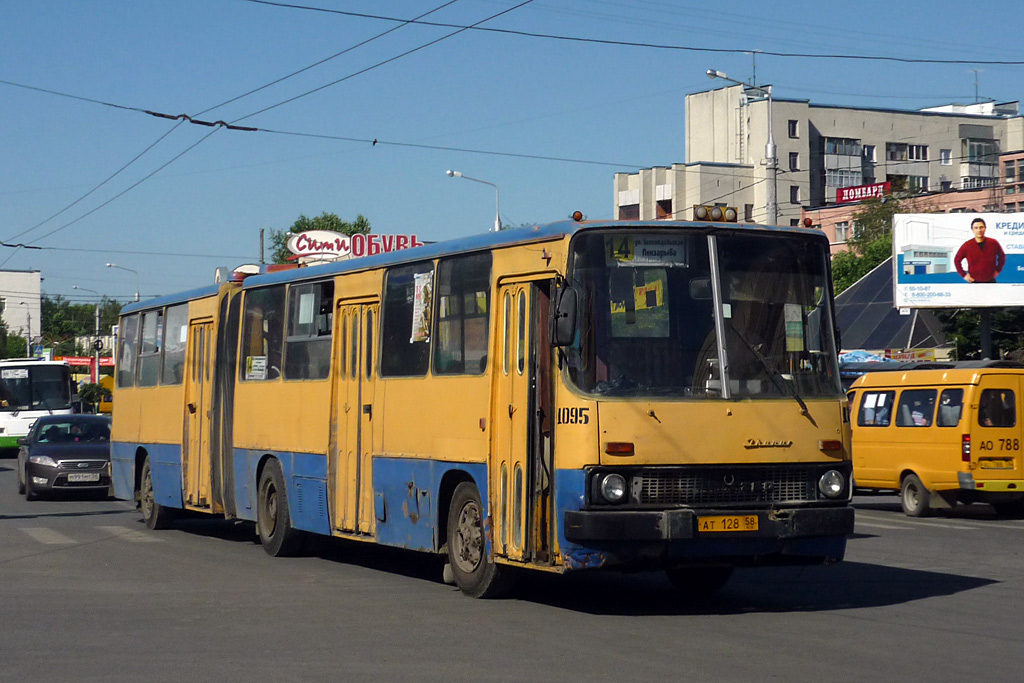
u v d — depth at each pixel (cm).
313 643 891
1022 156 8662
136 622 996
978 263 3750
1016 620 979
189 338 1753
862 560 1435
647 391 961
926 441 2173
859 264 6278
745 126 8819
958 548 1581
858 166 9119
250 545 1639
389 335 1262
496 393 1067
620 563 942
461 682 751
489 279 1091
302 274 1463
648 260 987
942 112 9781
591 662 809
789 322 1012
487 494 1069
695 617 1003
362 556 1497
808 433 991
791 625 958
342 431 1341
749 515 954
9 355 11956
